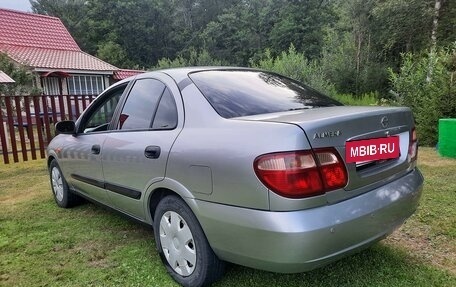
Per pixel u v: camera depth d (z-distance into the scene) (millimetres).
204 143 2289
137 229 3670
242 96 2668
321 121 2016
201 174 2246
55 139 4473
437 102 7602
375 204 2168
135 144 2869
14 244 3393
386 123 2352
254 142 2033
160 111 2838
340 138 2062
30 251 3230
